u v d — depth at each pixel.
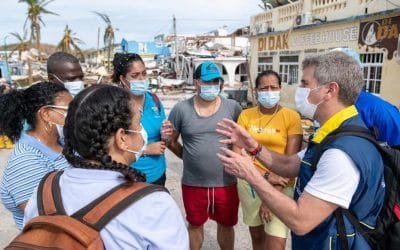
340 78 1.76
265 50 18.75
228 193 3.39
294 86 15.83
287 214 1.68
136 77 3.18
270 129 3.18
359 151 1.63
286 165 2.39
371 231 1.73
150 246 1.27
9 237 4.23
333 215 1.72
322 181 1.65
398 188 1.75
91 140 1.33
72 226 1.20
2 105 2.02
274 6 21.66
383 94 10.98
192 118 3.33
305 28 14.66
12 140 2.09
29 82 31.03
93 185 1.30
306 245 1.86
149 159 3.25
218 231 3.59
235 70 30.91
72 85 3.01
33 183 1.93
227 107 3.41
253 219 3.27
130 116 1.40
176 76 36.31
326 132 1.78
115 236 1.23
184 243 1.35
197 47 37.75
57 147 2.13
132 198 1.26
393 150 1.80
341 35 12.84
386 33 10.75
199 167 3.35
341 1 12.79
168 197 1.34
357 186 1.64
